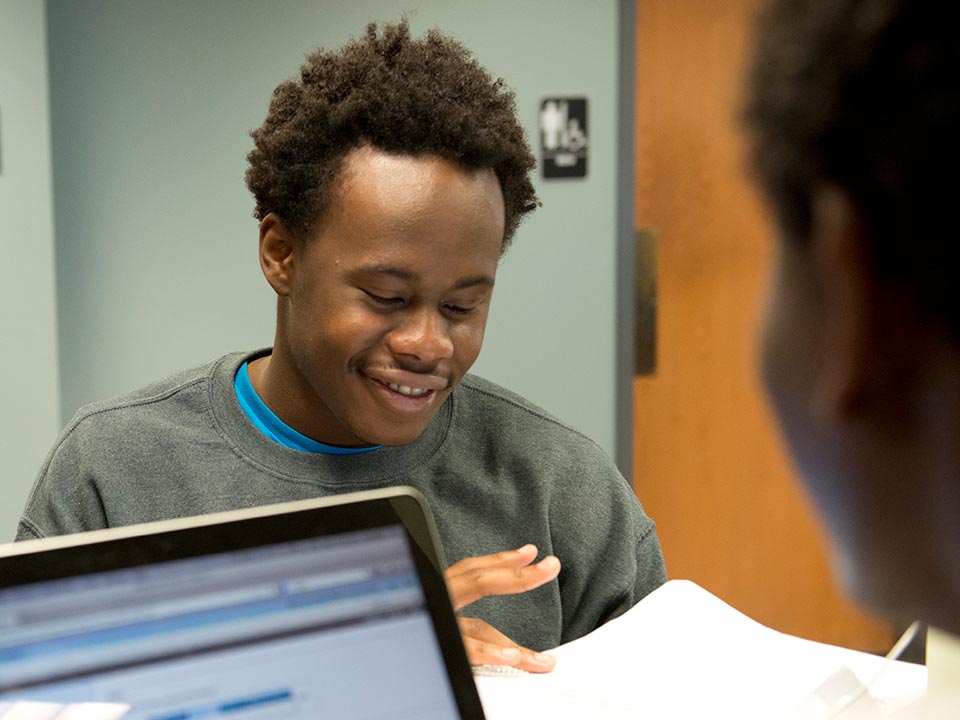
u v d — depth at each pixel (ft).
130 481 3.06
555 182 7.85
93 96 7.52
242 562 1.67
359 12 7.59
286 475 3.08
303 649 1.65
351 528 1.75
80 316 7.70
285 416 3.13
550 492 3.27
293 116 2.86
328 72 2.84
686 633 2.65
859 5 0.57
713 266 8.03
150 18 7.48
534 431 3.40
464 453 3.29
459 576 2.74
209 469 3.08
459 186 2.65
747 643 2.59
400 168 2.63
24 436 7.38
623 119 7.77
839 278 0.61
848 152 0.58
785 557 8.43
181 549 1.64
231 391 3.21
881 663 2.45
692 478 8.32
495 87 2.97
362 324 2.71
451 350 2.76
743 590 8.46
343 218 2.67
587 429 8.09
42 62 7.15
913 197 0.56
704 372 8.17
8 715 1.50
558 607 3.21
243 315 7.81
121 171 7.61
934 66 0.55
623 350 7.99
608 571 3.31
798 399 0.67
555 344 8.00
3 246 7.20
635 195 7.91
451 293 2.73
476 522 3.21
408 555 1.77
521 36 7.70
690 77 7.79
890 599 0.70
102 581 1.58
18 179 7.18
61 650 1.54
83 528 3.07
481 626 2.79
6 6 7.04
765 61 0.60
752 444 8.29
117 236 7.66
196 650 1.60
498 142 2.70
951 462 0.60
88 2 7.42
